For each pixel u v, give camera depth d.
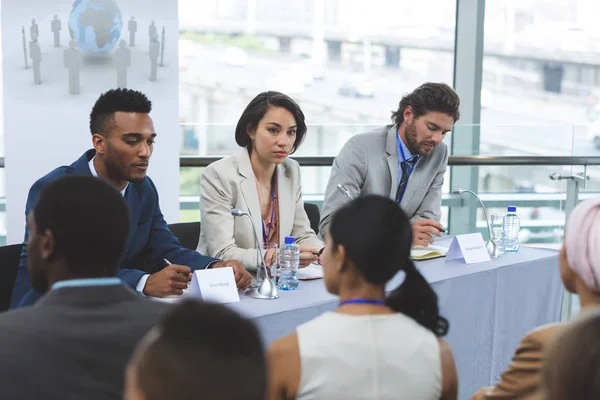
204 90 5.79
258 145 3.16
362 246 1.52
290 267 2.72
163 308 1.44
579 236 1.58
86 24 4.55
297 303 2.48
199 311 0.84
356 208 1.56
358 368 1.49
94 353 1.34
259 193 3.23
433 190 3.74
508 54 5.96
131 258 2.85
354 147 3.61
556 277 3.52
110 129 2.64
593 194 4.84
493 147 5.06
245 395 0.79
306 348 1.50
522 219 5.02
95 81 4.63
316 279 2.84
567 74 6.02
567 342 0.96
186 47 5.71
